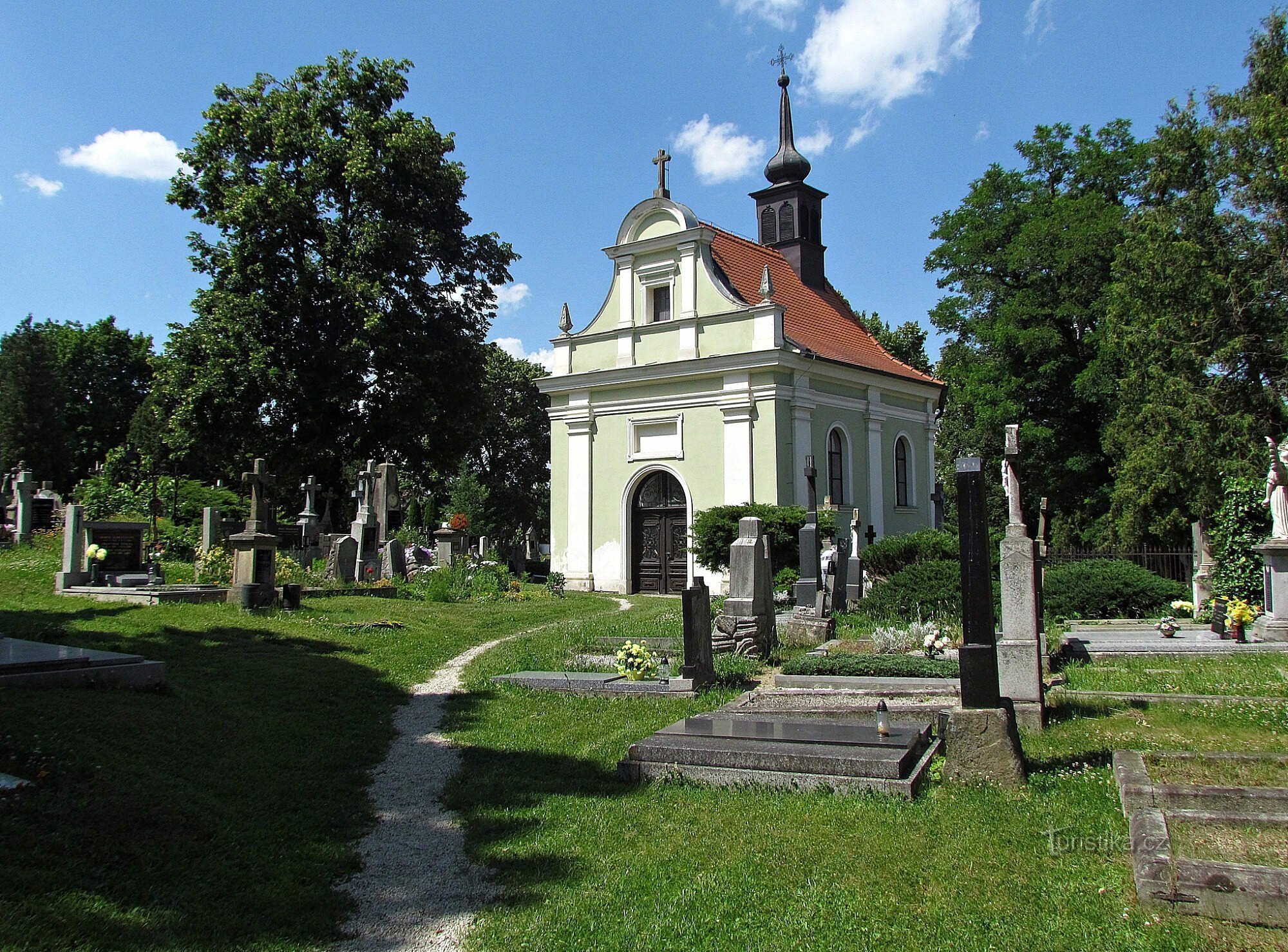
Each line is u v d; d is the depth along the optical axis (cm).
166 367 2886
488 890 573
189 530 2583
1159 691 1006
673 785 769
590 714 1036
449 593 2178
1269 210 2372
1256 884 467
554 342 3108
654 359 2886
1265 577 1423
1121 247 2623
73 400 5478
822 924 502
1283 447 1491
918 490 3356
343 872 600
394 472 2588
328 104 3002
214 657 1162
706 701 1080
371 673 1214
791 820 663
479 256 3222
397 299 2988
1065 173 3444
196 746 778
